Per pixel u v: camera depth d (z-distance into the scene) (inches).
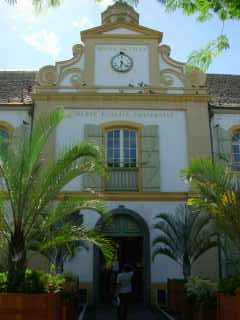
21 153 390.0
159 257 629.6
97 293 614.5
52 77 683.4
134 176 656.4
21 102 690.2
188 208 581.9
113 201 645.9
